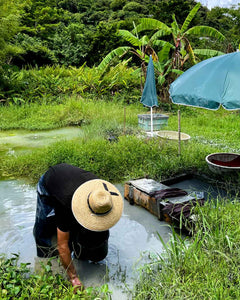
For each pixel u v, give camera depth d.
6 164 6.09
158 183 4.38
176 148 6.19
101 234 2.71
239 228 3.05
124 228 3.71
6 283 2.41
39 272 2.72
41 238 2.92
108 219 2.29
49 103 13.53
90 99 13.59
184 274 2.61
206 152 6.19
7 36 14.97
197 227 3.23
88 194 2.34
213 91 3.91
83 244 2.73
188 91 4.23
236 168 4.65
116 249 3.28
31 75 15.74
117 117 10.45
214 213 3.40
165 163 5.35
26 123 10.67
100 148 6.39
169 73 14.07
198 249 2.78
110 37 24.20
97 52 25.03
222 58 4.36
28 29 26.00
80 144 7.04
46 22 28.14
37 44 24.06
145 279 2.69
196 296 2.31
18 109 12.20
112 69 15.90
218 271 2.53
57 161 5.62
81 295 2.41
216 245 2.86
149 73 7.39
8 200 4.52
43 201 2.74
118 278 2.81
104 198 2.24
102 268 2.96
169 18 20.98
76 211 2.28
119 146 6.49
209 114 13.02
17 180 5.36
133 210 4.19
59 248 2.53
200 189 4.78
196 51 13.50
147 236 3.54
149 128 8.81
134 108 13.27
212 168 4.86
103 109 11.62
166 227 3.73
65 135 9.26
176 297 2.29
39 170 5.56
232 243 2.80
